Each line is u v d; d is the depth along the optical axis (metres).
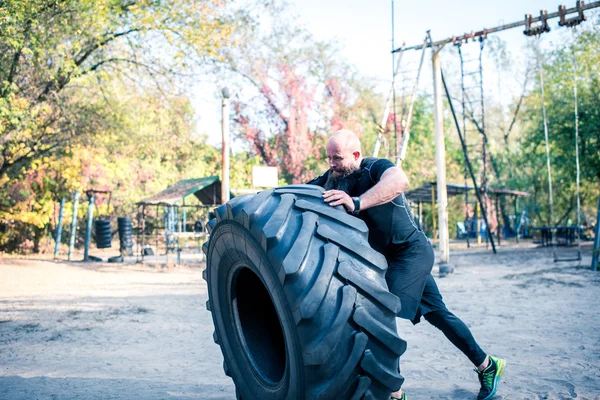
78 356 5.31
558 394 3.63
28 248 24.67
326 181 3.08
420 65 13.89
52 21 15.23
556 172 32.59
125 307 8.66
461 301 8.49
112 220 31.78
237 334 2.88
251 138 36.66
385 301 2.14
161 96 19.89
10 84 14.90
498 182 36.81
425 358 4.91
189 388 4.10
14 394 3.97
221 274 2.88
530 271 13.16
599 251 12.54
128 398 3.84
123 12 17.45
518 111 40.12
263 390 2.60
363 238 2.29
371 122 41.84
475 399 3.62
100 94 20.50
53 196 22.30
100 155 21.34
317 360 2.04
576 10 11.99
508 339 5.52
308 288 2.09
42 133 17.84
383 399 2.15
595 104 24.28
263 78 34.75
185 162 38.50
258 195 2.50
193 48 18.08
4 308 8.65
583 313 6.91
